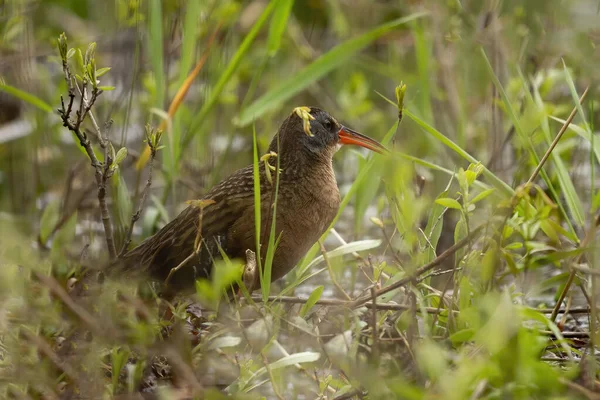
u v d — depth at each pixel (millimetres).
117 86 14547
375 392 6574
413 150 14258
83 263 9281
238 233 9117
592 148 8867
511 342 6254
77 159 14273
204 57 11273
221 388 7684
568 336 8289
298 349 7855
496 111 12148
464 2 12914
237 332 7754
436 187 12695
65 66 8422
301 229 9289
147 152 11477
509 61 12320
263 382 7363
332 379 7434
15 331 7766
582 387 6480
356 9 16172
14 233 8844
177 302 9477
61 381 7570
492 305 6738
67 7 17281
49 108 10617
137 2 11367
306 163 9539
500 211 8516
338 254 8867
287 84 11242
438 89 14047
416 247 7840
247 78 15500
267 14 10797
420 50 12453
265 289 8156
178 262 9195
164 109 12312
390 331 7855
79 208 12312
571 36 9844
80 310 7582
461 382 6098
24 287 8039
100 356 7648
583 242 8281
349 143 10055
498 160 11586
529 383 6359
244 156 14133
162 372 7840
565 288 8195
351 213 13242
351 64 16125
